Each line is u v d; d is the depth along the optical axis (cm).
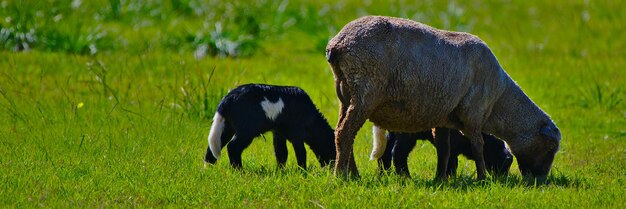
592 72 4753
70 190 2247
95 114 3359
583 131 3603
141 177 2400
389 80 2422
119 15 5647
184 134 3072
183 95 3562
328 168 2567
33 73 4119
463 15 6262
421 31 2469
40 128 3078
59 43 4738
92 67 4138
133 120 3275
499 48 5403
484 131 2738
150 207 2156
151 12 5784
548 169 2770
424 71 2447
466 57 2527
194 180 2403
